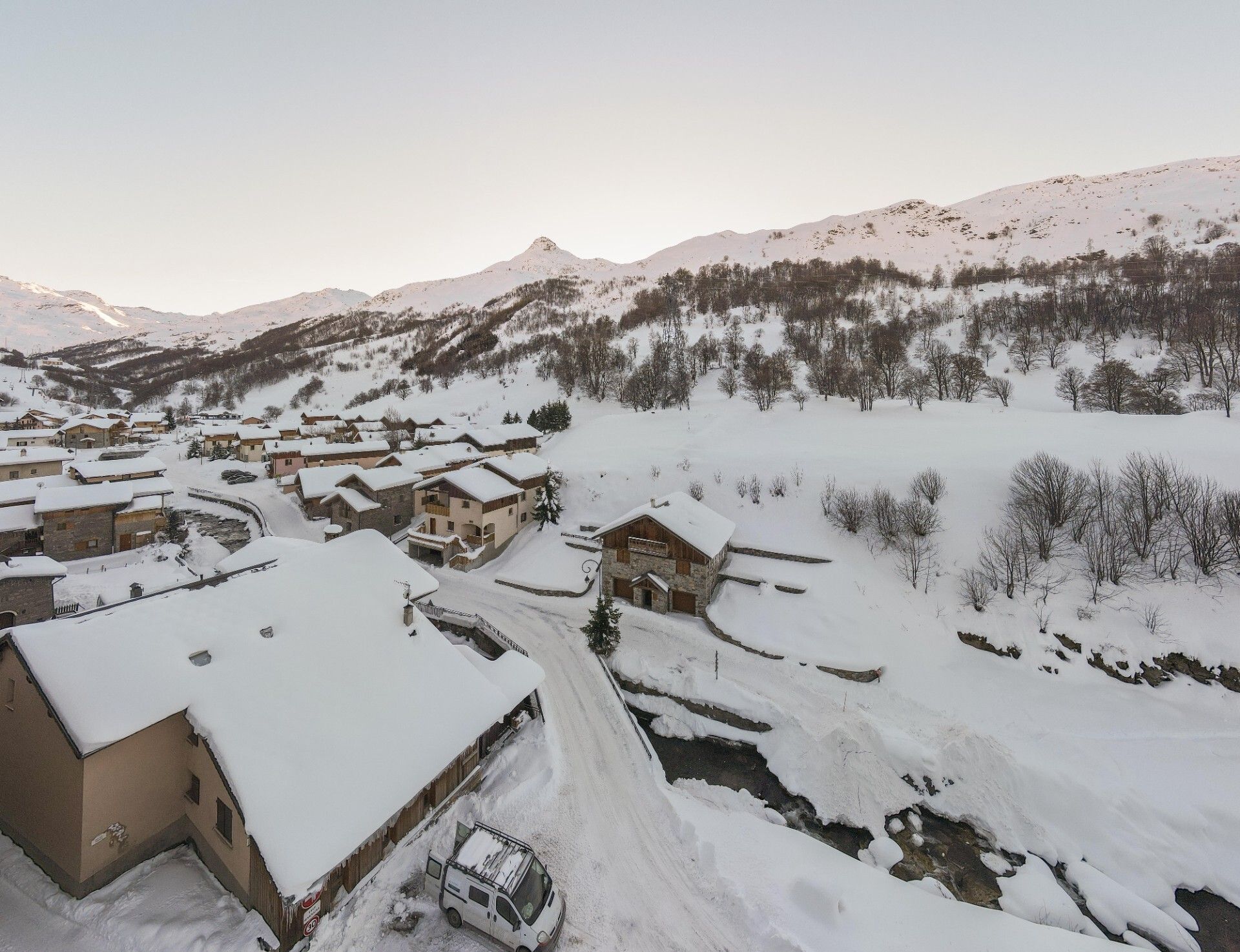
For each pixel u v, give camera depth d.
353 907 15.52
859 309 144.25
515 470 50.38
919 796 21.62
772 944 15.30
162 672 16.31
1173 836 20.19
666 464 53.78
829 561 37.50
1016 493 37.72
